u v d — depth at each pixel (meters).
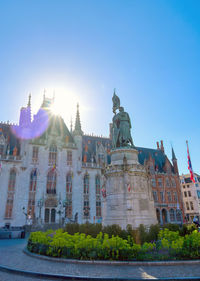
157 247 10.96
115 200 15.33
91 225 14.50
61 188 48.56
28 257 12.59
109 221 14.93
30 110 52.66
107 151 59.88
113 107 19.98
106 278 8.10
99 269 9.28
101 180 53.22
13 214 42.75
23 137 48.88
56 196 47.12
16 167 45.94
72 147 52.88
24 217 42.97
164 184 62.34
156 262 9.78
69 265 10.11
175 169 66.44
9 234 27.80
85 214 49.12
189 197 74.00
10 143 50.38
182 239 10.91
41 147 49.72
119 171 15.79
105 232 12.41
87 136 63.84
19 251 15.38
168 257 10.27
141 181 15.90
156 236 12.27
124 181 15.52
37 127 53.25
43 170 48.00
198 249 10.27
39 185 46.56
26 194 44.78
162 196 60.94
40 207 42.91
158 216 58.22
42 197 45.72
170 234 11.91
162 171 65.75
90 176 53.03
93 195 51.59
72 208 48.09
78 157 52.62
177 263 9.74
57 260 10.96
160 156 71.00
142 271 8.85
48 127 54.78
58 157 50.59
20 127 53.47
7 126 53.97
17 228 38.97
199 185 73.62
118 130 18.56
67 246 11.25
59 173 49.41
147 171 16.48
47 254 12.02
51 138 51.34
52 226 40.25
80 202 49.38
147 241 11.86
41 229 38.28
